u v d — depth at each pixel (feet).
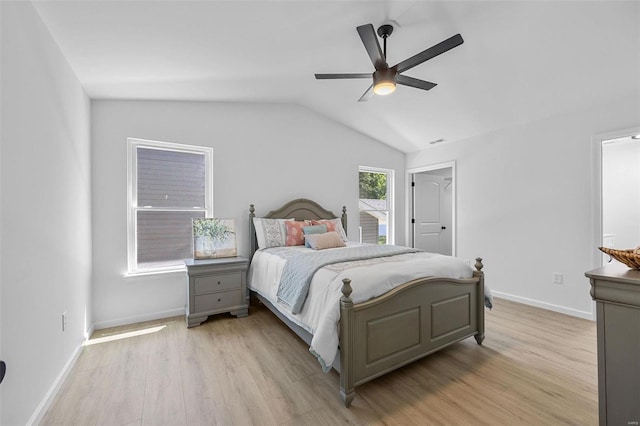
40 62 5.60
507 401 5.55
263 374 6.57
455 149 14.21
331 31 7.28
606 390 3.59
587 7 6.31
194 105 10.93
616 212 13.93
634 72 7.91
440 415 5.19
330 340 5.45
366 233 16.15
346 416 5.18
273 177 12.66
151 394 5.82
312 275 6.89
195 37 6.65
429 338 6.85
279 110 12.88
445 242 18.54
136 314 9.76
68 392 5.89
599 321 3.65
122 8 5.35
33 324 5.12
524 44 7.68
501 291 12.21
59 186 6.48
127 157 9.75
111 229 9.41
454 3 6.49
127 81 8.43
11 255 4.50
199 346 7.98
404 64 6.87
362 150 15.47
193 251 10.50
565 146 10.32
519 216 11.64
